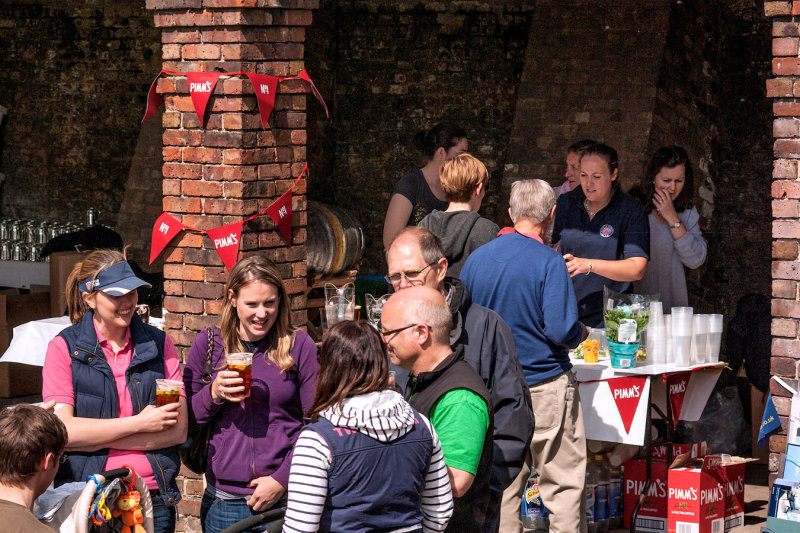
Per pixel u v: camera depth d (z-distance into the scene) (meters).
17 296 8.38
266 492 3.79
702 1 8.76
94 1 11.33
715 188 8.77
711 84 8.72
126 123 11.33
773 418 5.21
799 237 5.11
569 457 4.80
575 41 9.38
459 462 3.09
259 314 3.79
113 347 3.75
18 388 8.49
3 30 11.74
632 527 5.63
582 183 6.29
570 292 4.59
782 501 4.73
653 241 7.25
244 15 5.20
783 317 5.17
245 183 5.30
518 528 4.85
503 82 10.74
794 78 5.07
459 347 3.26
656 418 6.13
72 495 3.39
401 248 3.72
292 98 5.55
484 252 4.72
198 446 3.95
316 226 7.38
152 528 3.59
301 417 3.92
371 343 2.90
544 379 4.71
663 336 5.60
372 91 11.21
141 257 11.05
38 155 11.73
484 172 5.16
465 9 10.78
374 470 2.81
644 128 9.03
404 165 11.20
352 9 11.14
